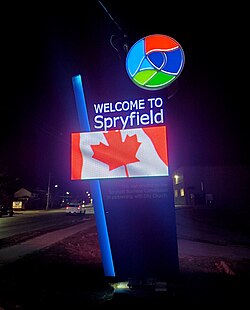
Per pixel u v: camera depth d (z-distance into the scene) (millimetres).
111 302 5688
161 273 6738
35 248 11398
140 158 7016
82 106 7523
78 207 39094
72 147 7422
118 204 7074
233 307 5539
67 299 5785
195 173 50094
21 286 6504
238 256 11039
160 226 6875
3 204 43375
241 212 32344
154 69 7203
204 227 21891
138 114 7203
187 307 5531
